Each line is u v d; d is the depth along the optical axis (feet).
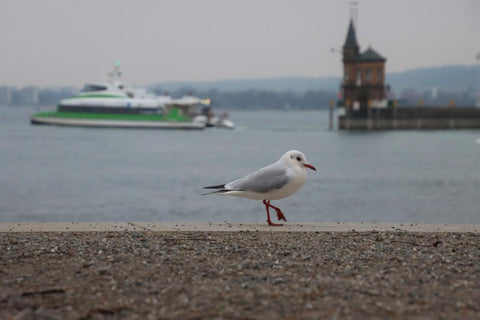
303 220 123.34
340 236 31.76
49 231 32.83
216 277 23.02
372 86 544.62
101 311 19.04
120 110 509.76
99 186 187.62
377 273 23.63
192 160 286.66
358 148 371.15
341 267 24.61
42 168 243.19
